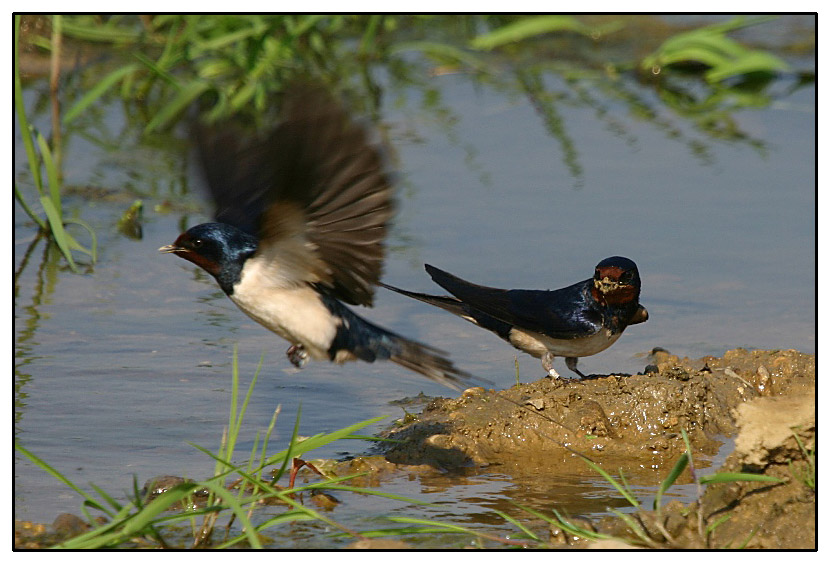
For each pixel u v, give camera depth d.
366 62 25.81
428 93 24.48
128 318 14.91
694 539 8.93
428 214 18.33
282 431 12.03
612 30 27.64
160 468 10.91
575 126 22.75
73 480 10.59
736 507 9.14
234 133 10.70
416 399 13.06
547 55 26.78
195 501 10.10
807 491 8.98
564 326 12.77
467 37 27.53
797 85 24.84
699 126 22.73
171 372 13.35
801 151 21.08
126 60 24.67
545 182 19.75
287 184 8.62
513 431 11.95
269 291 9.62
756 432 9.17
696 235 17.55
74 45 25.05
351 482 10.85
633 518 9.31
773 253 16.94
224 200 10.51
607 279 12.59
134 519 8.12
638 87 25.12
